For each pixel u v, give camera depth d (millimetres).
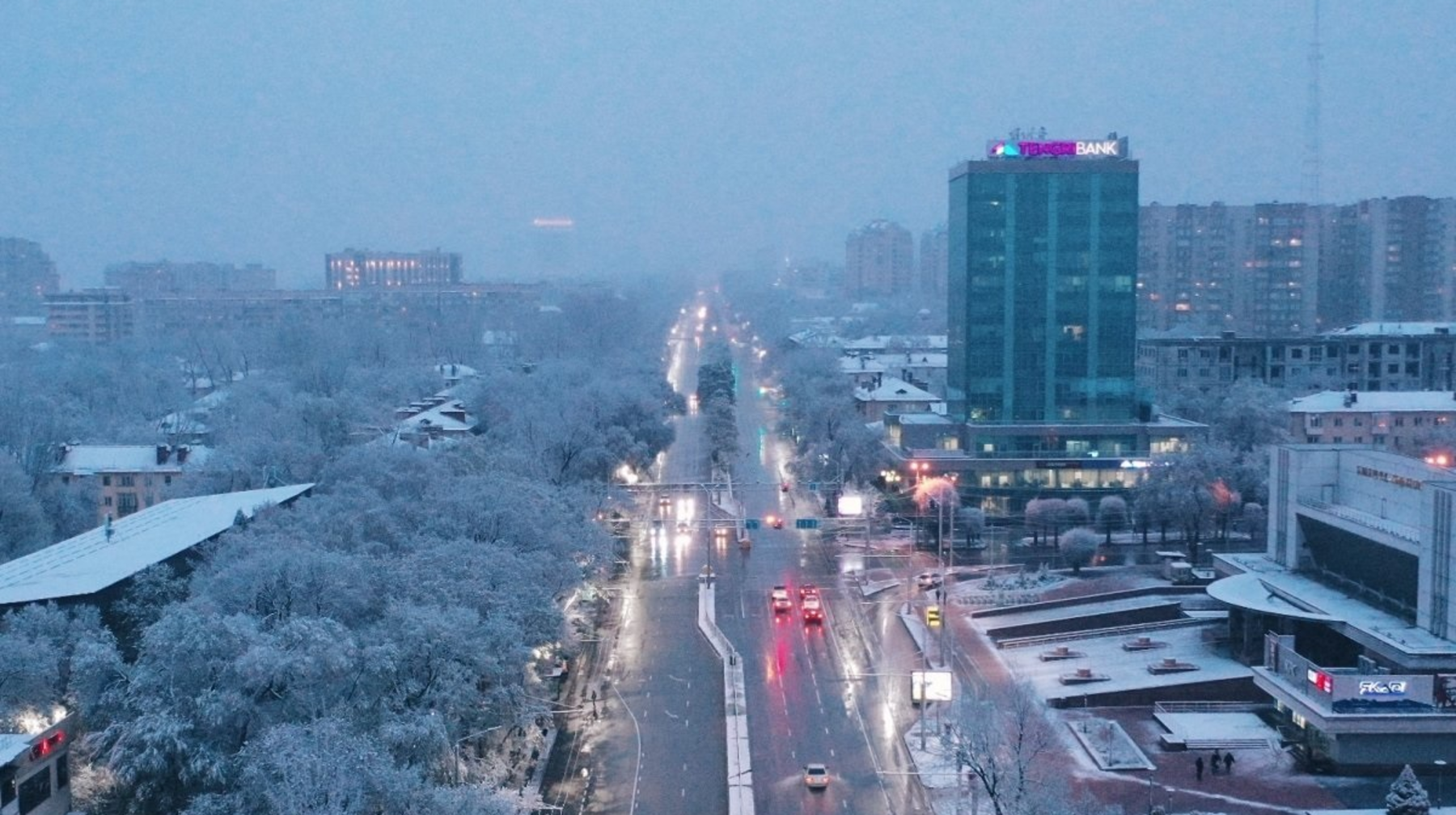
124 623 110000
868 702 126938
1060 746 113250
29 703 90438
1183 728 118062
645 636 151750
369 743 81375
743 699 127938
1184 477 184750
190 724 84312
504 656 102625
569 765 111438
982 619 156000
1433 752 107875
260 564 107562
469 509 138750
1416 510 128875
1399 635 117875
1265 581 141375
